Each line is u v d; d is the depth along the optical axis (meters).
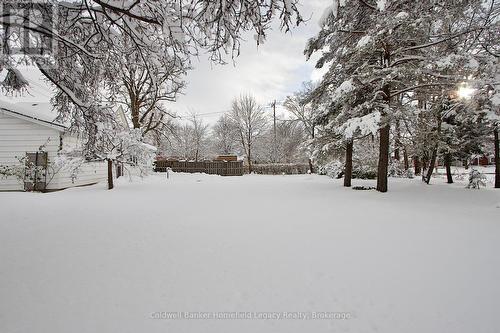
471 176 12.46
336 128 11.82
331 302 2.62
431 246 4.26
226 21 4.09
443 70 9.39
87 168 15.55
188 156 43.53
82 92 5.59
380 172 11.23
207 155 46.06
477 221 6.00
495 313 2.43
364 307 2.53
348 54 11.20
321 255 3.87
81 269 3.34
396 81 10.29
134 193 11.09
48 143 13.07
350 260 3.68
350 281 3.06
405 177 18.56
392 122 10.41
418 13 8.54
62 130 12.90
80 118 5.97
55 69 4.95
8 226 5.33
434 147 13.96
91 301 2.60
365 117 9.98
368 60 11.44
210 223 5.77
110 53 5.24
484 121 12.95
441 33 9.56
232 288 2.89
